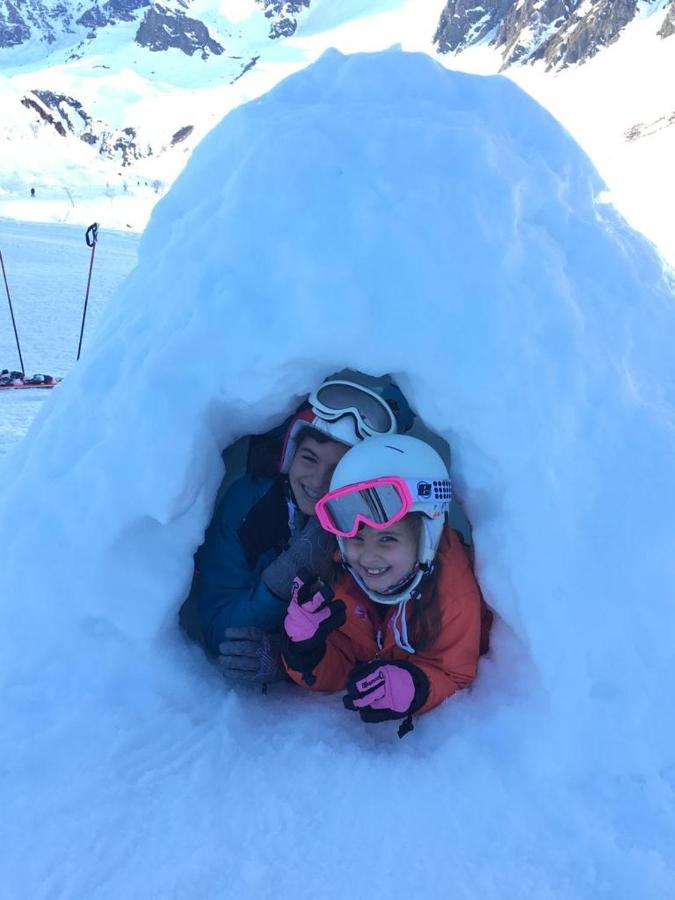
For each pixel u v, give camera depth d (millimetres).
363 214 1583
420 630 1675
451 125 1756
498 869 1281
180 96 168500
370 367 1568
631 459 1553
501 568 1555
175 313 1694
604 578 1479
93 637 1654
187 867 1280
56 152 82188
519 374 1528
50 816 1367
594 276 1737
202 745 1527
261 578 1813
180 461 1603
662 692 1439
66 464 1729
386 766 1484
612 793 1381
